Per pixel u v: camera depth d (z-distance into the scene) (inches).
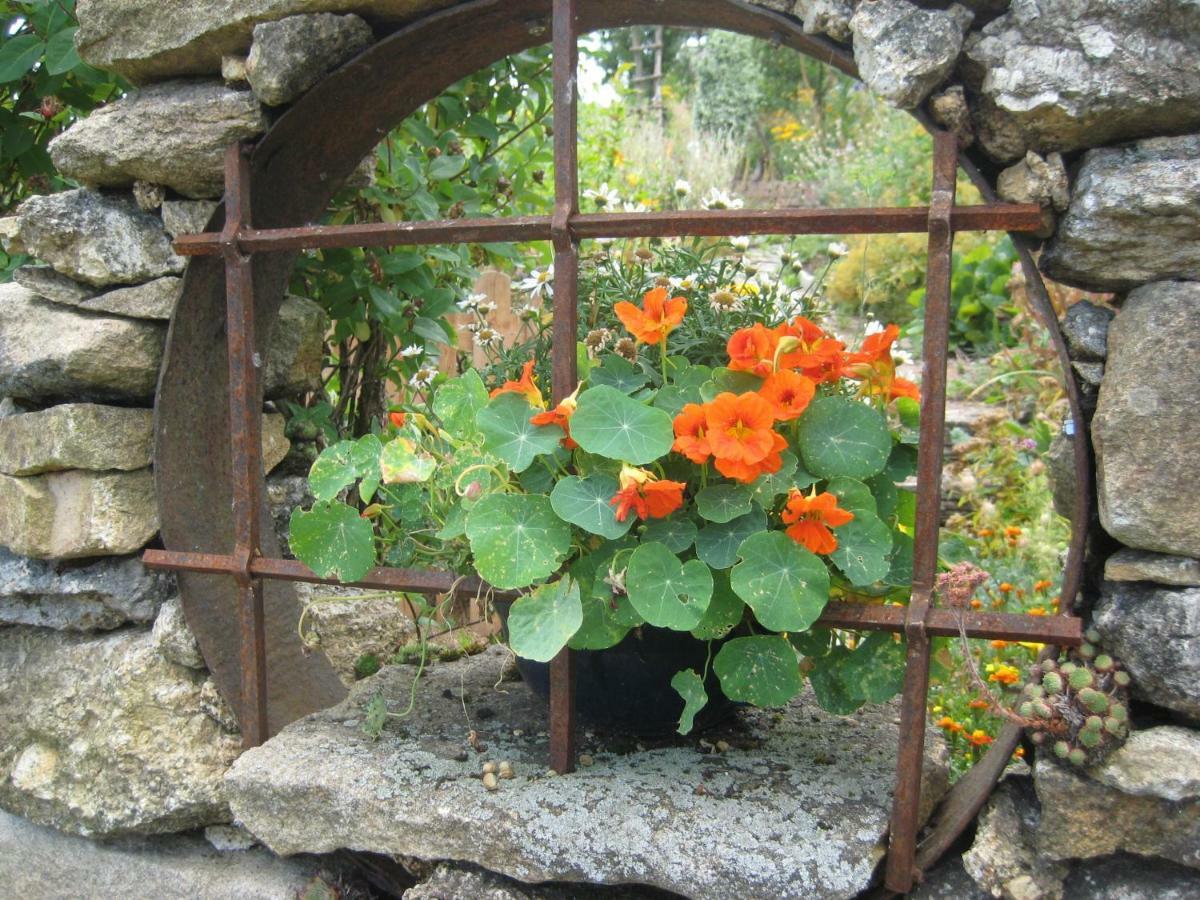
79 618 46.8
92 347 43.4
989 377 105.3
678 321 37.6
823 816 35.5
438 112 57.8
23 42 51.6
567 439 37.0
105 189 45.0
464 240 38.7
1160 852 32.0
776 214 34.7
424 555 42.5
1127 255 31.7
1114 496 31.6
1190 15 30.0
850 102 194.4
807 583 34.0
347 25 40.1
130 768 44.6
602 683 40.4
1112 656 32.6
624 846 34.8
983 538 78.1
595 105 130.8
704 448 34.1
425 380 52.1
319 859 43.2
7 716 47.9
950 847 35.9
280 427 51.3
